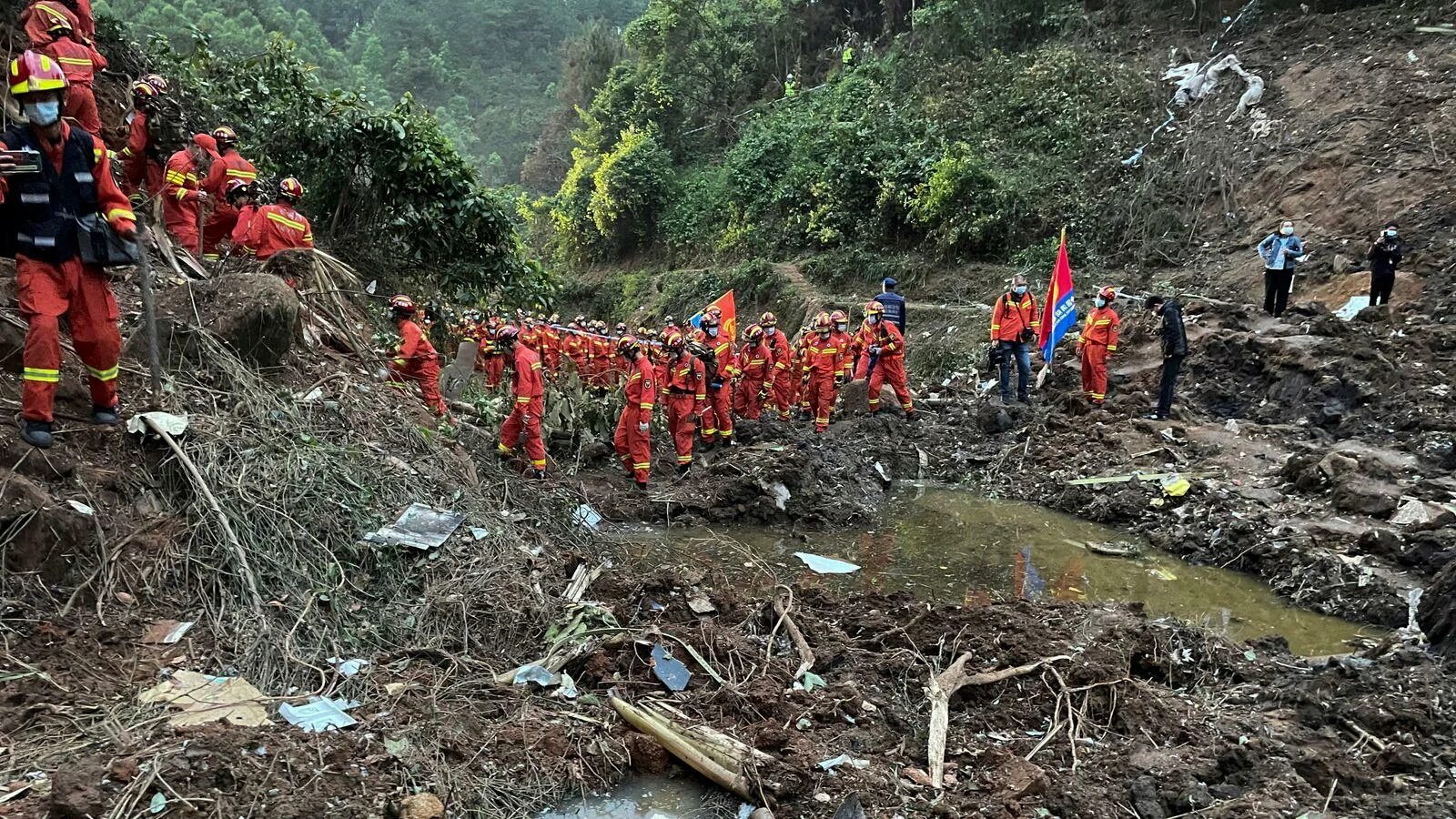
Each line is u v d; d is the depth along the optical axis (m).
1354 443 11.03
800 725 5.32
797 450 11.36
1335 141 18.86
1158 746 5.30
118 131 10.73
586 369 17.22
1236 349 13.43
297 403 7.21
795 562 9.00
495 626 6.08
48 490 5.32
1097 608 7.46
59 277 5.29
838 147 27.52
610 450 11.80
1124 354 15.20
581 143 43.41
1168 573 8.96
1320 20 22.52
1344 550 8.67
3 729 4.15
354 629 5.66
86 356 5.66
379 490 6.87
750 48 39.66
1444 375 11.88
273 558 5.76
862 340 14.92
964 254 22.98
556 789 4.75
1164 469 11.23
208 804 3.88
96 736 4.18
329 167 12.70
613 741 5.14
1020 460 12.43
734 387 13.37
